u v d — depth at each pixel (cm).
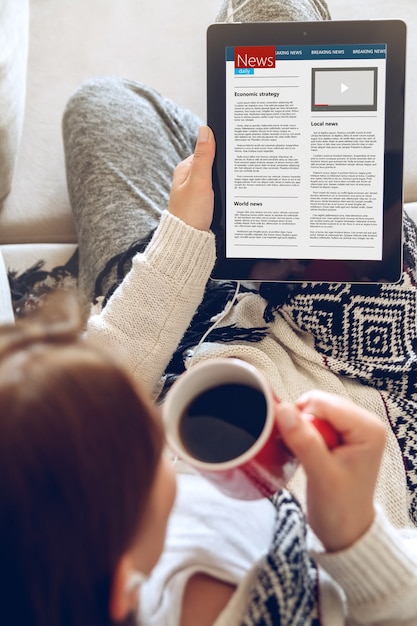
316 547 63
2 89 117
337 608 61
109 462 36
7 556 35
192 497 62
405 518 82
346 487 55
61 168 138
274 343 91
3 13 120
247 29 79
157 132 116
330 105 79
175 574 55
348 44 78
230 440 52
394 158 80
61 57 149
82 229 110
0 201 133
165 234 81
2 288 94
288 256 83
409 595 58
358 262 82
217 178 82
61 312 43
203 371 53
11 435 34
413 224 94
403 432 85
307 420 55
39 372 35
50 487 34
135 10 152
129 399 38
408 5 148
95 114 114
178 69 148
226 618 52
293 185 81
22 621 36
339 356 90
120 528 37
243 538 59
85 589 37
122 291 83
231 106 80
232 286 97
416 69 141
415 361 87
